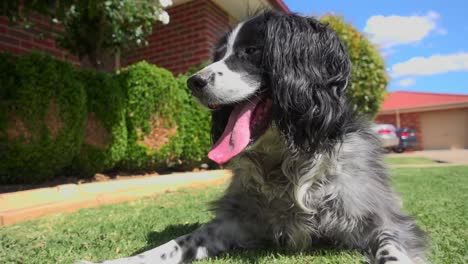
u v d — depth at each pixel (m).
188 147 1.91
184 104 1.90
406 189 1.48
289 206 0.71
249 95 0.72
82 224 0.94
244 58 0.74
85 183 1.39
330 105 0.70
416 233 0.68
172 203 1.21
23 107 1.24
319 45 0.72
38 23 1.80
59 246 0.75
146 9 1.64
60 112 1.31
